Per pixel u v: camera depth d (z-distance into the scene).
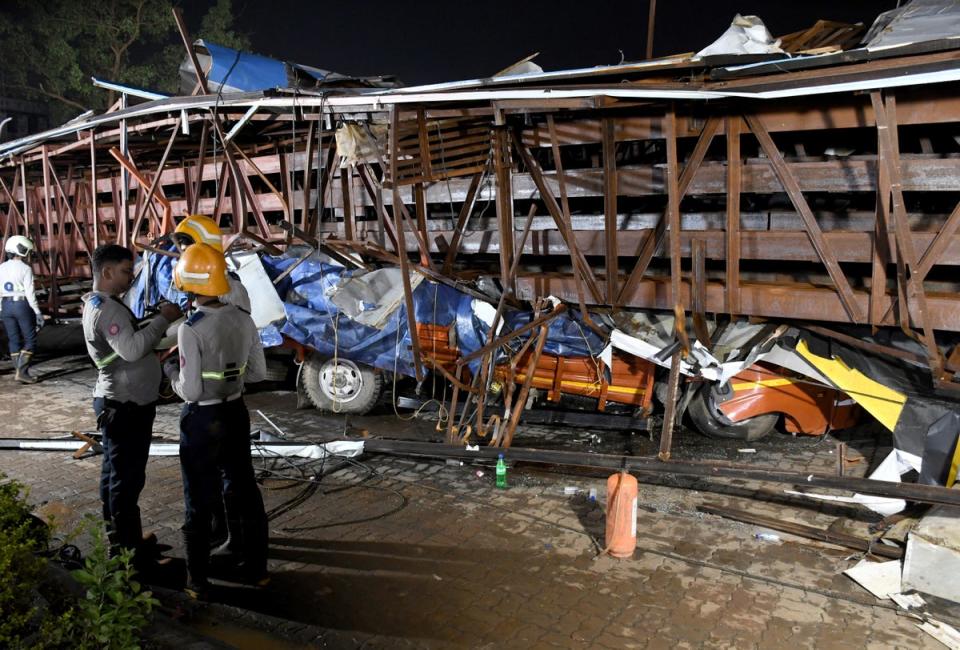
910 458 4.84
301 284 7.00
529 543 4.63
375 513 5.11
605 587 4.08
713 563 4.35
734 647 3.50
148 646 2.78
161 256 7.63
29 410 7.93
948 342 4.92
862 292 4.88
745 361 5.37
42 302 10.92
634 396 6.46
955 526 4.04
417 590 4.06
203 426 3.77
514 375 6.23
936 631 3.60
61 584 2.82
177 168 9.66
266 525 4.08
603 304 5.77
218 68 8.20
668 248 5.48
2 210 13.61
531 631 3.65
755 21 4.69
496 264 7.46
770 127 4.81
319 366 7.41
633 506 4.38
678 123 5.12
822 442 6.61
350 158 6.41
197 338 3.72
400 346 6.59
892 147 4.29
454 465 6.05
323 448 6.10
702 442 6.63
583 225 6.20
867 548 4.44
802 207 4.82
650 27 5.59
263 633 3.64
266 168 8.34
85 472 5.90
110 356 3.88
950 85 4.15
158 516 5.04
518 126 5.76
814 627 3.67
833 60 4.12
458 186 6.96
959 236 4.36
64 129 8.67
